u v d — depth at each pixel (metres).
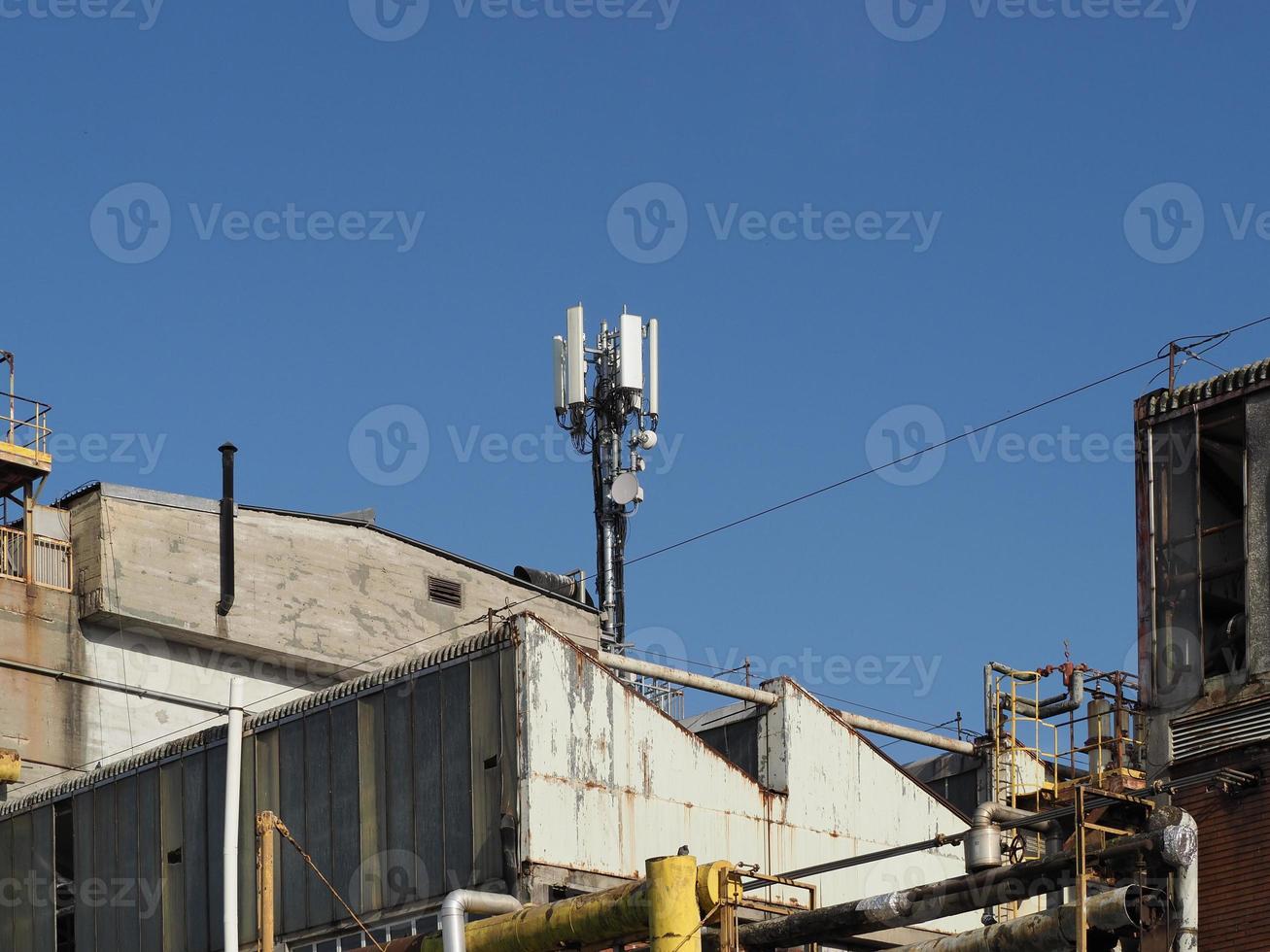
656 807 44.53
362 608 65.94
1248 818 31.97
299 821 45.84
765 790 47.34
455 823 43.00
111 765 50.72
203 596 62.94
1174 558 34.56
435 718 44.06
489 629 44.50
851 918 33.97
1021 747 52.72
